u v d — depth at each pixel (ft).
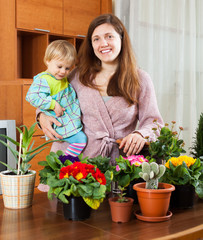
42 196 5.23
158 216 4.12
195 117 13.97
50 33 11.72
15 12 10.94
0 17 11.07
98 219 4.19
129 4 13.14
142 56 13.16
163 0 13.47
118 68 6.20
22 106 10.82
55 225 3.99
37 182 10.85
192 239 3.81
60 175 4.16
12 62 10.97
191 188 4.66
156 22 13.42
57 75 6.43
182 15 13.70
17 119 10.89
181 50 13.76
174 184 4.66
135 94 6.19
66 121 6.34
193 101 13.94
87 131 6.38
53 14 11.71
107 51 5.92
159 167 4.15
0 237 3.63
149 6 13.19
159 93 13.53
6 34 11.03
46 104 6.21
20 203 4.58
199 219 4.20
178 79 13.79
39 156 10.95
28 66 12.34
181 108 13.85
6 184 4.57
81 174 4.09
